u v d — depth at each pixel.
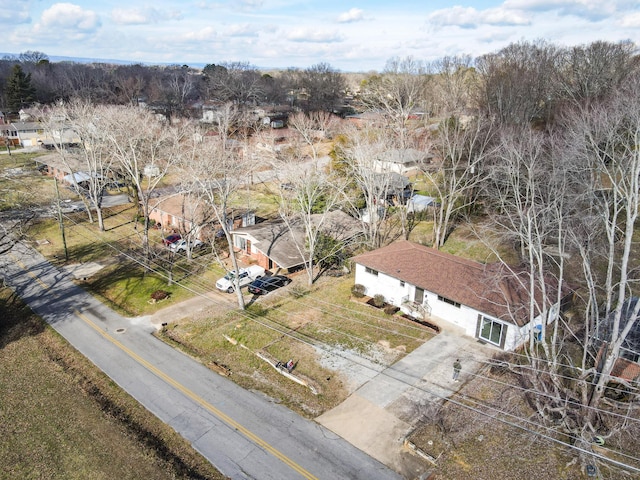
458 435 22.80
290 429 23.33
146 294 37.78
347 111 115.12
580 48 64.44
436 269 33.84
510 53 74.56
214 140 57.09
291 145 68.31
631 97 32.50
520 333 28.38
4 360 29.25
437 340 30.50
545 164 33.69
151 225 53.50
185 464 21.20
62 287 39.12
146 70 174.75
